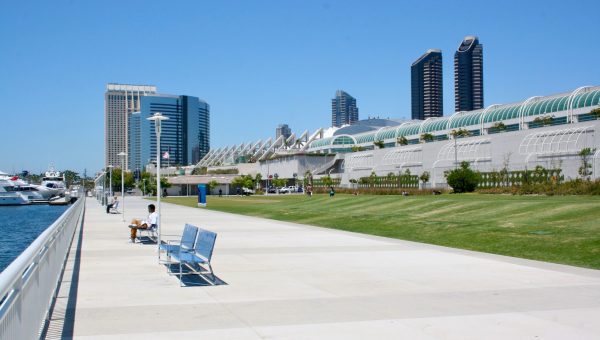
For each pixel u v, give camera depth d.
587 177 49.41
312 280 11.98
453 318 8.42
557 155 65.69
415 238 22.36
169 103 189.25
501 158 75.25
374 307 9.23
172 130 189.75
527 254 16.70
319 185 120.06
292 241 20.72
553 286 11.14
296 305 9.41
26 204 112.81
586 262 14.77
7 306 4.92
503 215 27.62
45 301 8.09
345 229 27.77
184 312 8.87
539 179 56.03
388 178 91.38
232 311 8.95
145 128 183.25
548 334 7.49
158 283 11.59
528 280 11.86
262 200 74.94
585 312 8.80
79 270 13.41
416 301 9.72
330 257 15.95
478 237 20.73
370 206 43.25
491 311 8.89
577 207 26.34
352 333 7.56
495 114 93.19
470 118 99.56
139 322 8.17
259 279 12.12
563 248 16.97
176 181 146.62
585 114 75.06
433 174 83.31
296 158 131.75
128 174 169.38
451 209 33.41
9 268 4.99
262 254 16.70
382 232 25.11
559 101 79.94
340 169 134.50
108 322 8.17
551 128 68.31
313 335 7.46
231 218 36.97
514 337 7.35
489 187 60.50
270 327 7.89
